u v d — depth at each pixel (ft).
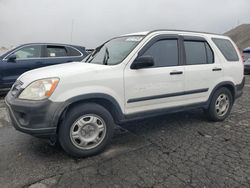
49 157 11.25
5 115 18.04
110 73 11.49
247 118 17.52
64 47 28.07
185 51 14.30
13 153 11.64
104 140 11.60
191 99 14.65
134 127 15.42
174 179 9.45
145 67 12.20
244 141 13.25
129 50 12.58
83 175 9.73
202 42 15.34
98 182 9.25
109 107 12.04
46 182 9.25
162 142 13.05
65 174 9.80
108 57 13.11
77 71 10.88
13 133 14.33
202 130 14.92
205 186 9.00
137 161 10.89
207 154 11.60
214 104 15.96
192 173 9.88
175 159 11.09
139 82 12.26
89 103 11.16
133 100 12.26
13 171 10.00
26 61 25.48
